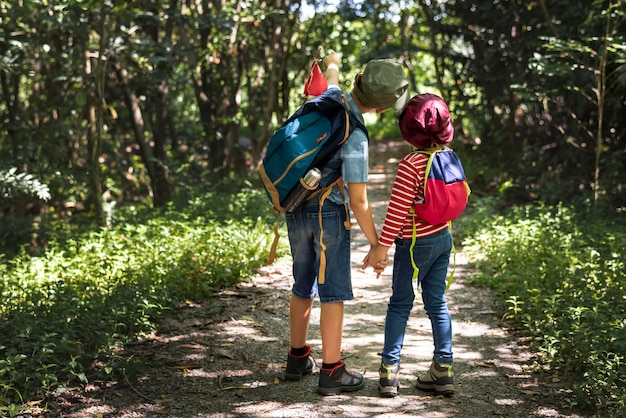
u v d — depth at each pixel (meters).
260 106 15.95
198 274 6.08
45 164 12.02
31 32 10.89
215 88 15.05
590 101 10.84
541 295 5.30
